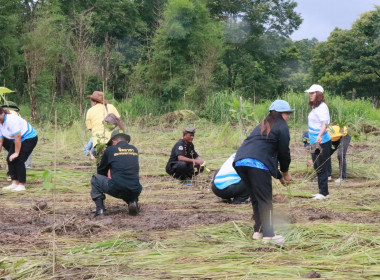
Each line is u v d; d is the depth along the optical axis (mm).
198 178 10258
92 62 25812
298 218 6656
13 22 30953
